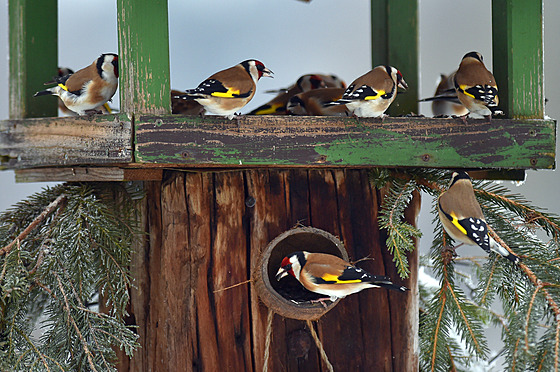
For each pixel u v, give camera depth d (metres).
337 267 7.99
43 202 8.84
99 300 8.89
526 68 8.70
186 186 8.19
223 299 8.20
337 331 8.45
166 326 8.29
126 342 7.81
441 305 8.10
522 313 7.34
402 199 8.31
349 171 8.55
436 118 8.13
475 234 7.77
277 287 9.16
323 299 8.20
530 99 8.69
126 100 7.42
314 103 9.87
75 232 7.98
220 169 8.24
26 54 8.88
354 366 8.45
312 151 7.78
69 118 7.72
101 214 8.20
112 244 8.08
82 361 7.88
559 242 8.32
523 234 8.30
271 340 8.24
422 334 8.16
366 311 8.52
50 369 7.76
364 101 8.48
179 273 8.23
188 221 8.21
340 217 8.48
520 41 8.71
